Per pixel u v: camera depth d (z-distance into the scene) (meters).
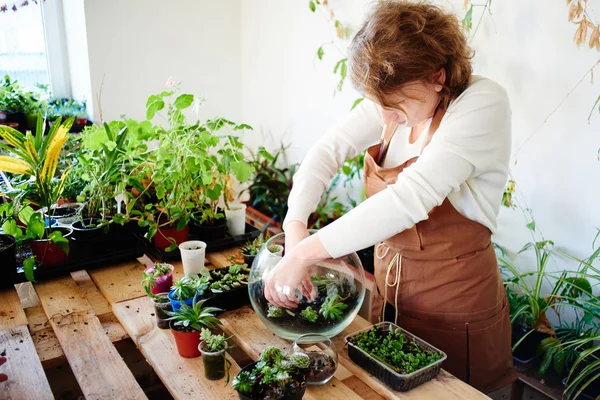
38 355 1.13
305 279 1.08
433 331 1.26
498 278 1.27
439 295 1.23
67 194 1.91
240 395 0.92
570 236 1.74
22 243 1.64
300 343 1.04
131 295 1.39
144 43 2.81
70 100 2.81
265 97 3.13
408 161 1.19
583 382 1.54
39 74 2.97
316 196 1.32
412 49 0.94
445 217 1.16
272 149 3.17
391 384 1.01
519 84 1.80
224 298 1.28
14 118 2.54
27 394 0.97
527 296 1.77
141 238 1.77
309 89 2.77
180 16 2.89
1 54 2.80
